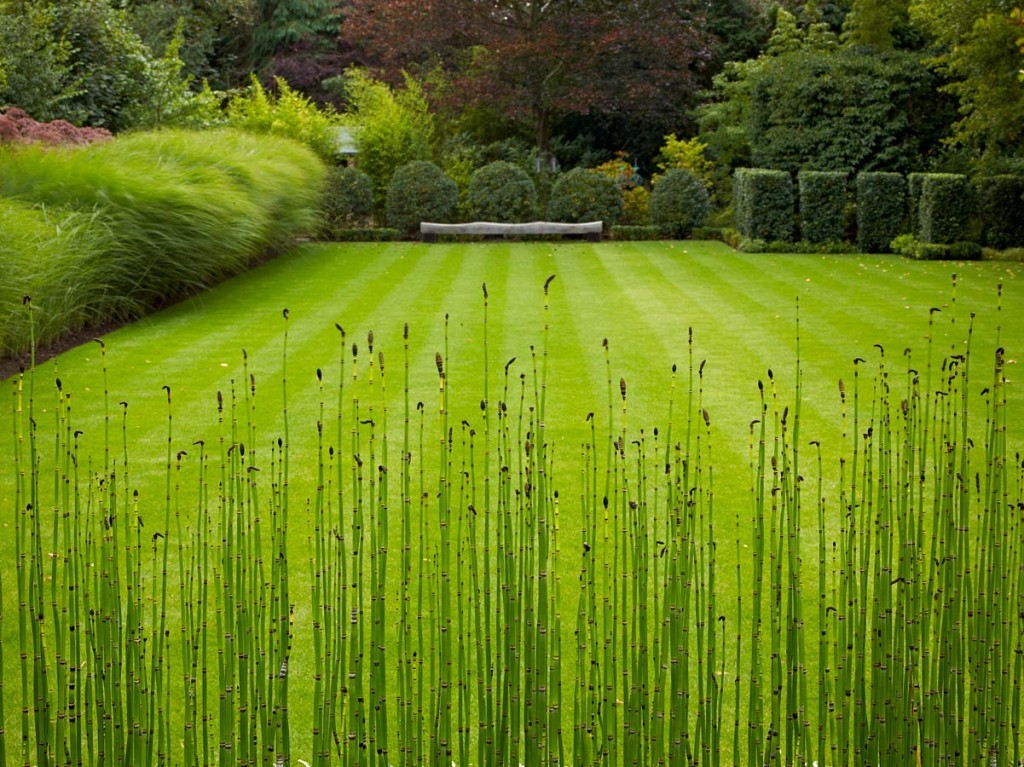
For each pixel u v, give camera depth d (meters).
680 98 21.91
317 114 18.41
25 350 7.84
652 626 3.41
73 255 8.47
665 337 8.31
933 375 6.88
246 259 12.08
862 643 2.38
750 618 3.47
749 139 17.28
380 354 2.48
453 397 6.43
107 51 15.77
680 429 5.70
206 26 25.08
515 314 9.42
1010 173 15.12
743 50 23.30
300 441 5.55
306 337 8.39
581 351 7.79
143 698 2.28
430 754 2.33
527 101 20.66
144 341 8.29
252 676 2.31
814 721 2.89
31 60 13.79
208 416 6.05
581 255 14.23
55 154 10.09
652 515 4.41
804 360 7.40
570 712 2.89
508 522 2.34
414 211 16.72
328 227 16.38
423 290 10.90
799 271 12.35
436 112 21.03
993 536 2.44
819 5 21.81
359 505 2.44
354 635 2.38
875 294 10.41
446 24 20.88
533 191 17.08
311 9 26.20
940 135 16.97
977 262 13.17
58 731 2.20
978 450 5.16
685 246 15.41
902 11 17.59
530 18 21.06
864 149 16.25
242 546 2.63
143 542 4.11
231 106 18.67
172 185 9.79
